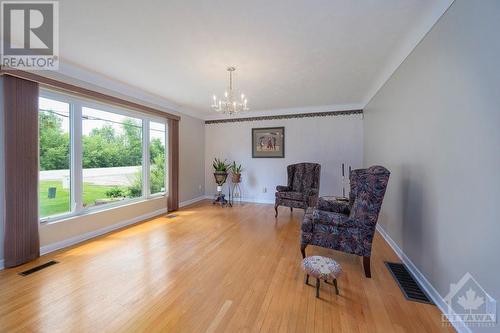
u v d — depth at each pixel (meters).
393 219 2.74
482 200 1.26
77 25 1.96
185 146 5.21
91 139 3.29
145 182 4.22
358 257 2.56
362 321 1.54
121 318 1.56
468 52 1.37
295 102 4.62
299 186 4.57
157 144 4.54
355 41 2.24
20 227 2.34
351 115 4.75
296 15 1.83
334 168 4.90
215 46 2.31
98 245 2.86
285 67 2.84
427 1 1.68
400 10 1.78
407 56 2.27
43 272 2.19
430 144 1.83
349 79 3.28
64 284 1.98
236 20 1.89
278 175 5.36
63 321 1.53
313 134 5.04
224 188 5.84
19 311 1.62
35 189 2.47
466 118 1.40
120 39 2.18
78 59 2.61
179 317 1.58
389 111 2.86
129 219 3.76
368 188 2.11
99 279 2.06
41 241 2.59
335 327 1.49
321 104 4.80
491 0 1.18
